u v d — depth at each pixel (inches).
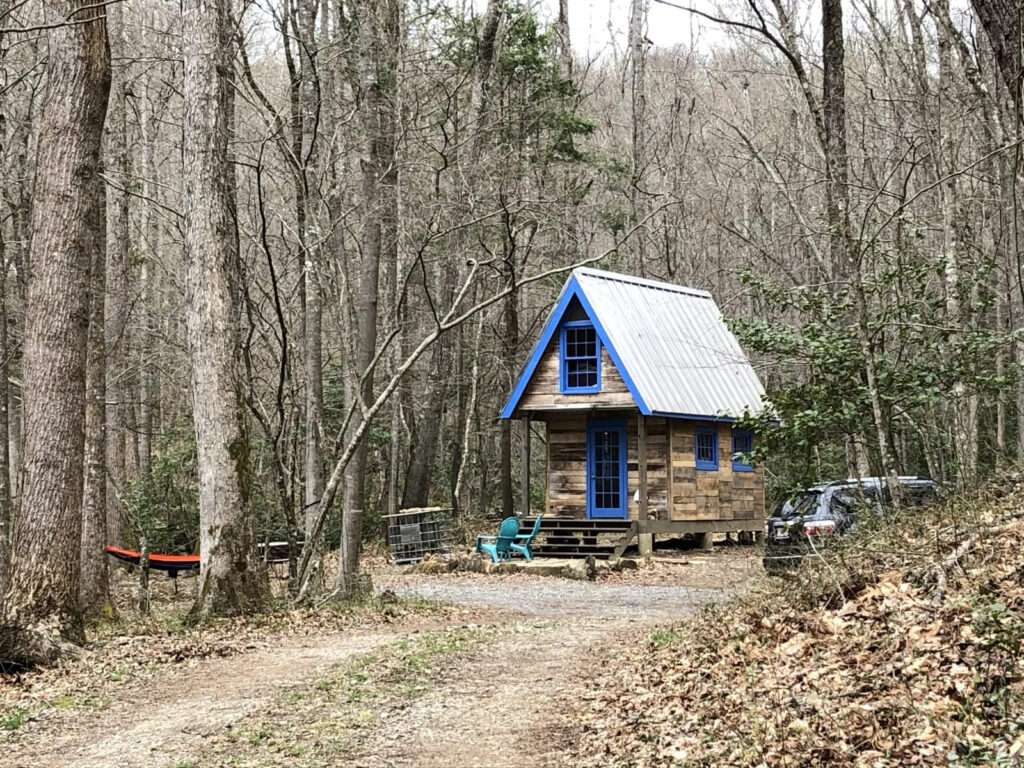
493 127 1202.0
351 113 821.2
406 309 1322.6
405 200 1146.7
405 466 1514.5
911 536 481.4
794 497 641.6
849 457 711.1
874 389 562.9
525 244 1328.7
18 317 970.1
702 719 341.4
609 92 2102.6
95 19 498.0
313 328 809.5
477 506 1572.3
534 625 623.8
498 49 1350.9
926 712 282.4
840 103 761.0
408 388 1400.1
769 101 1557.6
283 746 347.3
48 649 511.8
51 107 552.1
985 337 580.1
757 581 582.9
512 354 1402.6
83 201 556.1
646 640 527.5
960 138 810.8
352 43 943.0
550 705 400.8
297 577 733.9
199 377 644.1
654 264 1765.5
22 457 545.0
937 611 359.6
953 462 647.8
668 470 1069.1
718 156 1550.2
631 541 1019.9
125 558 868.6
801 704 321.7
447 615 674.2
